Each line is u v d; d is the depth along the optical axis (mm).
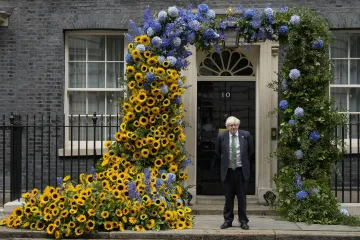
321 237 8141
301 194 9125
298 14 9320
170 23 9188
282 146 9812
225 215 8633
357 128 10258
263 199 10664
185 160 9414
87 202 8391
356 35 11211
